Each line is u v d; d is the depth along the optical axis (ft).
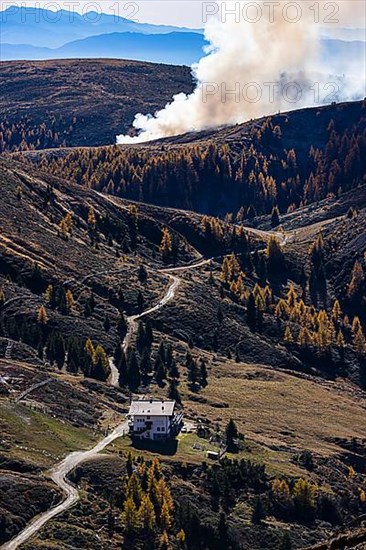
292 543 307.78
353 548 95.76
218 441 393.91
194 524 295.69
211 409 466.29
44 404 390.83
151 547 274.98
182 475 341.82
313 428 467.52
